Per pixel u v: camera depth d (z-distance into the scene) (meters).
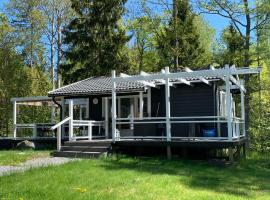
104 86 21.88
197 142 16.11
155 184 10.80
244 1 25.09
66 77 36.19
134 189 10.13
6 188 10.12
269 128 24.52
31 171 12.53
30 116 35.69
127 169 13.24
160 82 19.31
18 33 40.28
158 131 19.05
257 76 25.80
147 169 13.45
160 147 17.56
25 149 21.94
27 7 42.78
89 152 17.19
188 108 19.28
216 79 18.12
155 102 20.34
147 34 40.59
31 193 9.55
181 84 19.47
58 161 15.61
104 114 22.25
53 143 22.94
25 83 38.00
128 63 36.59
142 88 19.81
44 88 38.94
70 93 21.80
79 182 10.88
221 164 15.69
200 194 9.89
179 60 37.00
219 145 15.77
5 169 13.66
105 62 35.09
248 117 25.48
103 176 11.77
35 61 44.47
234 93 23.75
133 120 19.72
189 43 37.44
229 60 26.97
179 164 15.10
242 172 14.18
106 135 21.75
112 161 15.20
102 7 35.53
